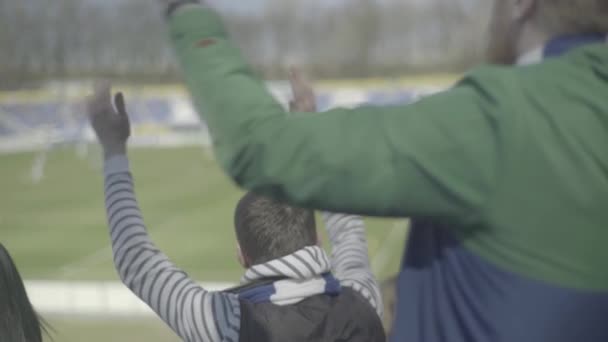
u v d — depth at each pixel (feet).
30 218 70.13
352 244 7.27
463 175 3.52
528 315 3.58
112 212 6.15
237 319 5.86
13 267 6.16
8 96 156.76
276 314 6.05
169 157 120.57
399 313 4.09
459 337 3.79
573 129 3.61
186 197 79.87
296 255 6.31
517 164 3.54
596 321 3.59
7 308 6.02
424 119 3.59
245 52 4.06
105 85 6.23
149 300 5.96
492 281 3.67
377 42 185.78
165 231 61.77
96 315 35.32
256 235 6.49
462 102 3.63
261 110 3.69
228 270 46.65
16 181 96.53
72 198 81.82
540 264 3.58
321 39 181.16
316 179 3.55
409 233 4.22
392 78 168.66
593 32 3.86
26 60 163.22
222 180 91.09
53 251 54.75
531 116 3.60
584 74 3.73
